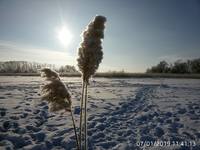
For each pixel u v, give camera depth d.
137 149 5.77
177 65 67.88
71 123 7.73
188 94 15.41
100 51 2.39
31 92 14.62
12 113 8.68
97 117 8.64
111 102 11.64
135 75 42.81
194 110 10.06
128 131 7.07
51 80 2.64
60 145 5.96
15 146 5.84
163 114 9.31
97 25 2.38
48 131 6.91
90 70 2.39
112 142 6.19
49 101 2.62
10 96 12.73
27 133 6.67
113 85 21.92
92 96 13.61
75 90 16.34
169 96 14.34
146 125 7.73
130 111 9.87
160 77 41.31
